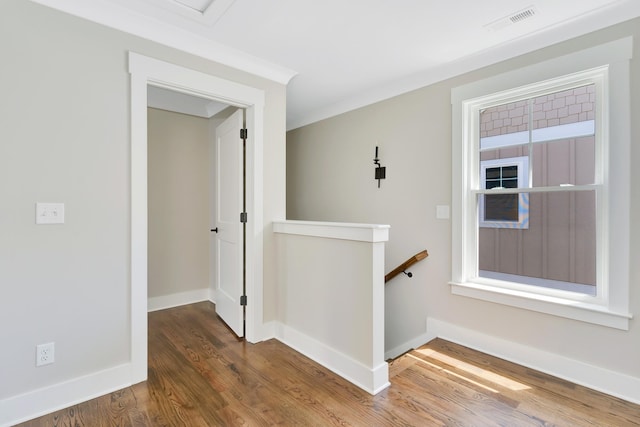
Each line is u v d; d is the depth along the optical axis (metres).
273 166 2.85
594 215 2.12
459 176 2.63
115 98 1.99
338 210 3.76
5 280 1.67
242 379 2.12
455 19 2.04
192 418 1.73
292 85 3.13
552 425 1.66
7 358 1.68
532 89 2.32
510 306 2.35
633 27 1.86
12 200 1.68
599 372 1.98
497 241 2.56
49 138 1.78
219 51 2.42
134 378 2.06
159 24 2.09
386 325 3.20
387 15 2.00
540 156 2.33
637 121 1.85
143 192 2.10
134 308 2.06
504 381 2.08
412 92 2.98
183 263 3.83
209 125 3.99
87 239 1.90
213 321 3.23
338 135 3.75
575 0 1.83
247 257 2.76
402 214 3.07
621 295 1.91
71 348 1.86
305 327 2.53
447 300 2.71
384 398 1.91
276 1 1.86
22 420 1.70
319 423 1.69
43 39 1.76
